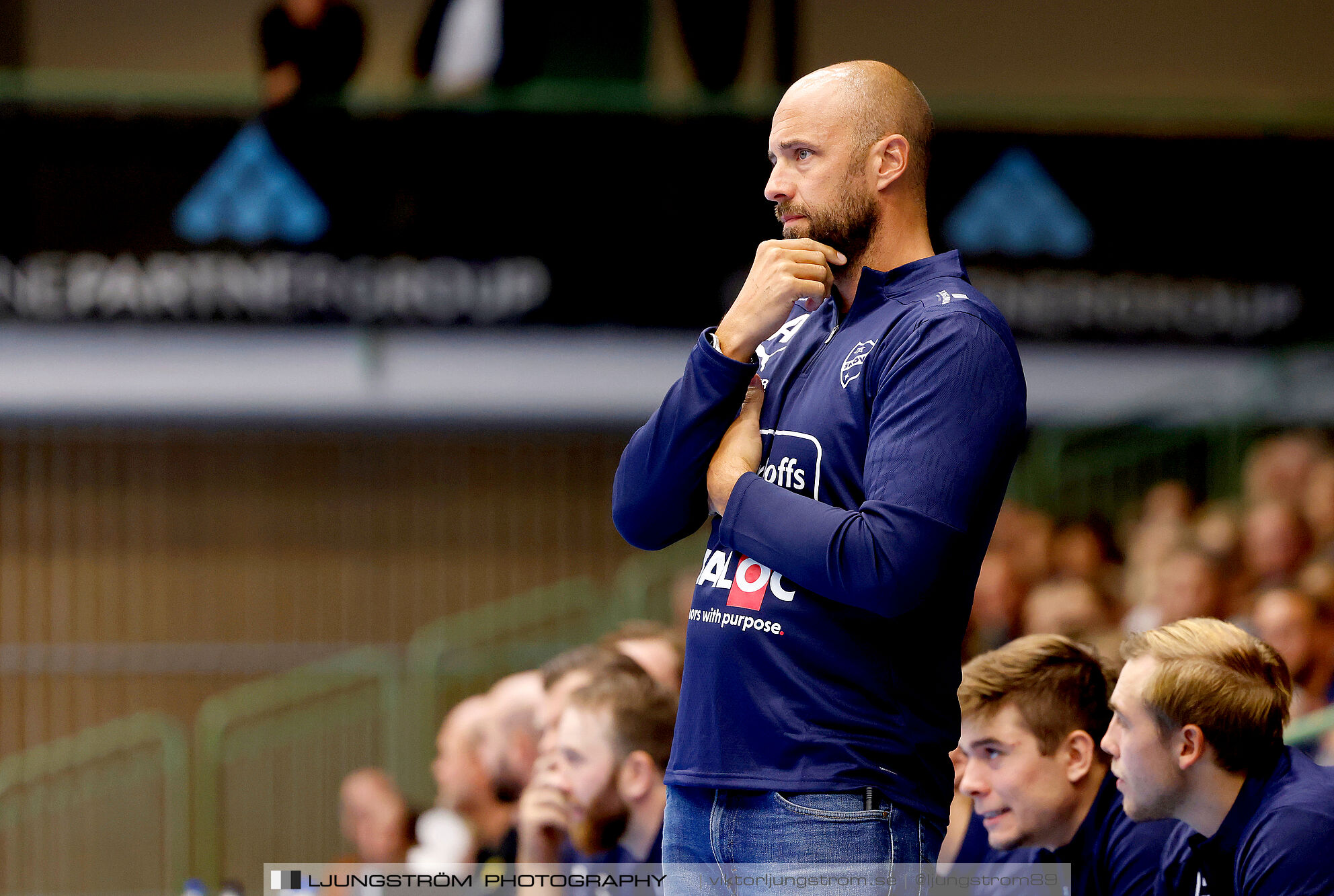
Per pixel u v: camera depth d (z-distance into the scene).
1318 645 20.73
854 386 8.16
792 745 7.74
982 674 11.04
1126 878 10.48
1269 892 9.30
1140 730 9.71
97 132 32.69
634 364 33.81
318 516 35.38
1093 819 10.84
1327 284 32.84
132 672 34.94
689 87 36.34
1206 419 32.56
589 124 33.00
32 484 34.97
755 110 33.03
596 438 35.41
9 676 34.69
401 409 34.03
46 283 32.78
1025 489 32.97
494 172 33.03
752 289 8.33
